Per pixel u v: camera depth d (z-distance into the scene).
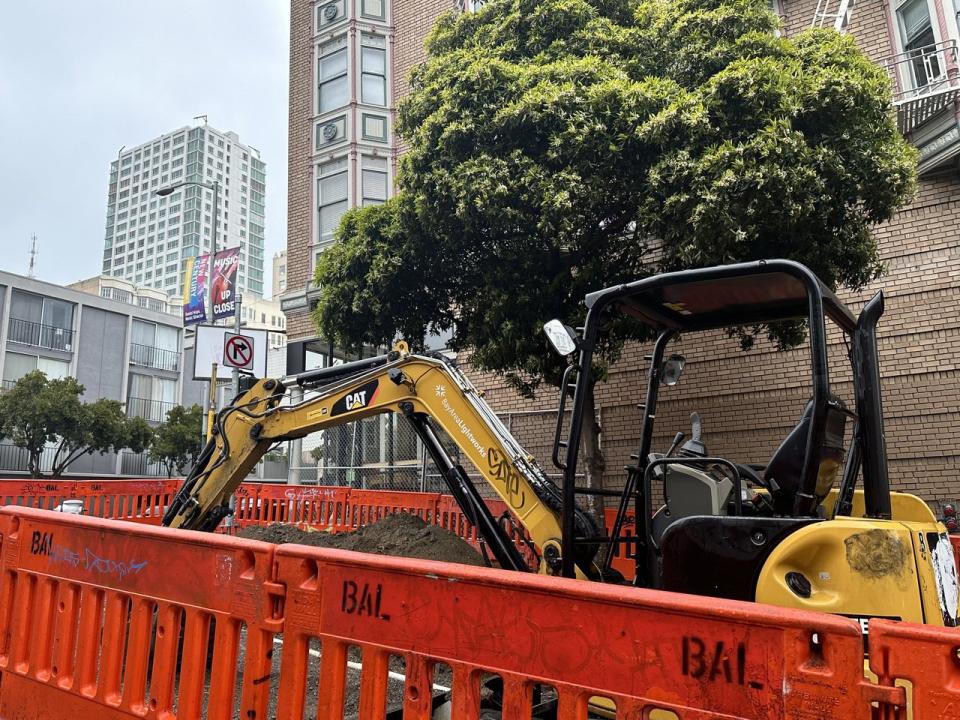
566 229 7.78
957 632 1.86
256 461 6.24
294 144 19.73
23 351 34.06
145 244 162.62
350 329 10.16
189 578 3.38
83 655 3.68
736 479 3.74
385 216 10.12
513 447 4.89
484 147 8.40
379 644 2.75
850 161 7.42
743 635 2.09
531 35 9.20
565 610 2.38
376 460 14.91
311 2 20.03
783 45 7.96
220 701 3.14
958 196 10.13
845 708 1.91
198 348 13.89
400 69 19.06
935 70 10.76
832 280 7.97
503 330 8.72
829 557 3.18
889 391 10.30
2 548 4.27
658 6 9.11
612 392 12.57
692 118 7.28
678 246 7.48
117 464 36.88
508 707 2.42
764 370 11.20
